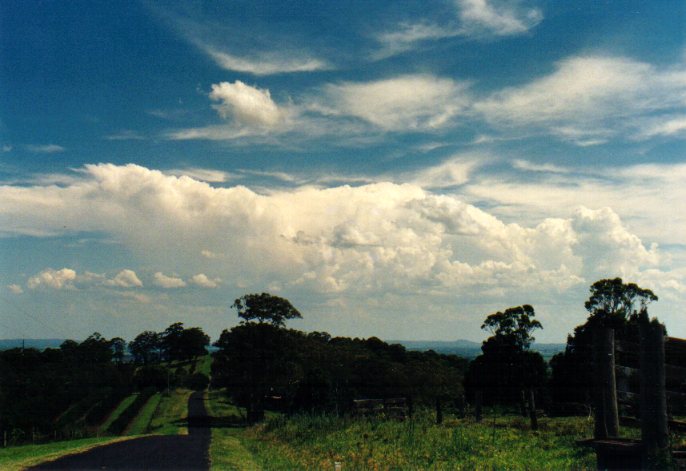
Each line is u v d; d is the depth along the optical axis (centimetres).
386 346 10538
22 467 1983
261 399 7050
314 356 7450
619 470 1392
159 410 8294
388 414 4009
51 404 7525
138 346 17762
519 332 5369
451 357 10319
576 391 5134
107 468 1992
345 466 2164
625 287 5766
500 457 2130
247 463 2370
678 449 1548
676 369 2247
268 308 7319
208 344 17012
